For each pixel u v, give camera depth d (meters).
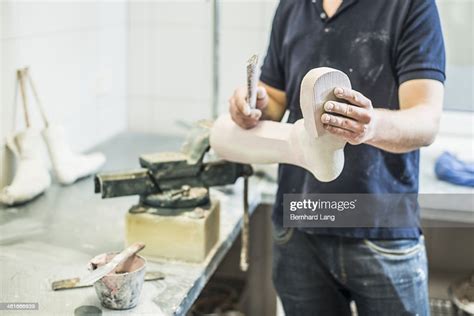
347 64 1.28
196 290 1.21
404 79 1.23
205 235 1.29
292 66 1.36
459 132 2.13
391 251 1.30
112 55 2.23
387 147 1.16
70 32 1.91
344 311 1.47
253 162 1.27
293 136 1.16
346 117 0.98
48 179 1.65
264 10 2.19
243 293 2.22
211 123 1.39
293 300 1.45
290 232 1.41
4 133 1.60
